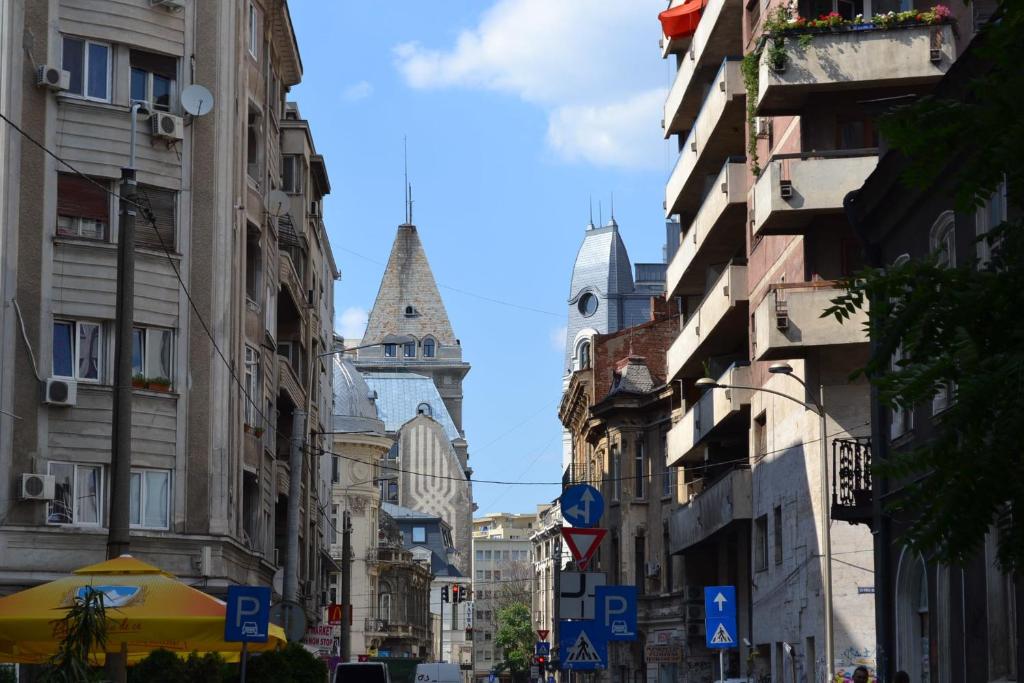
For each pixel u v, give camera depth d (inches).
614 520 3171.8
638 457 3157.0
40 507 1489.9
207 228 1651.1
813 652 1621.6
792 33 1521.9
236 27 1731.1
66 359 1535.4
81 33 1569.9
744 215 1943.9
